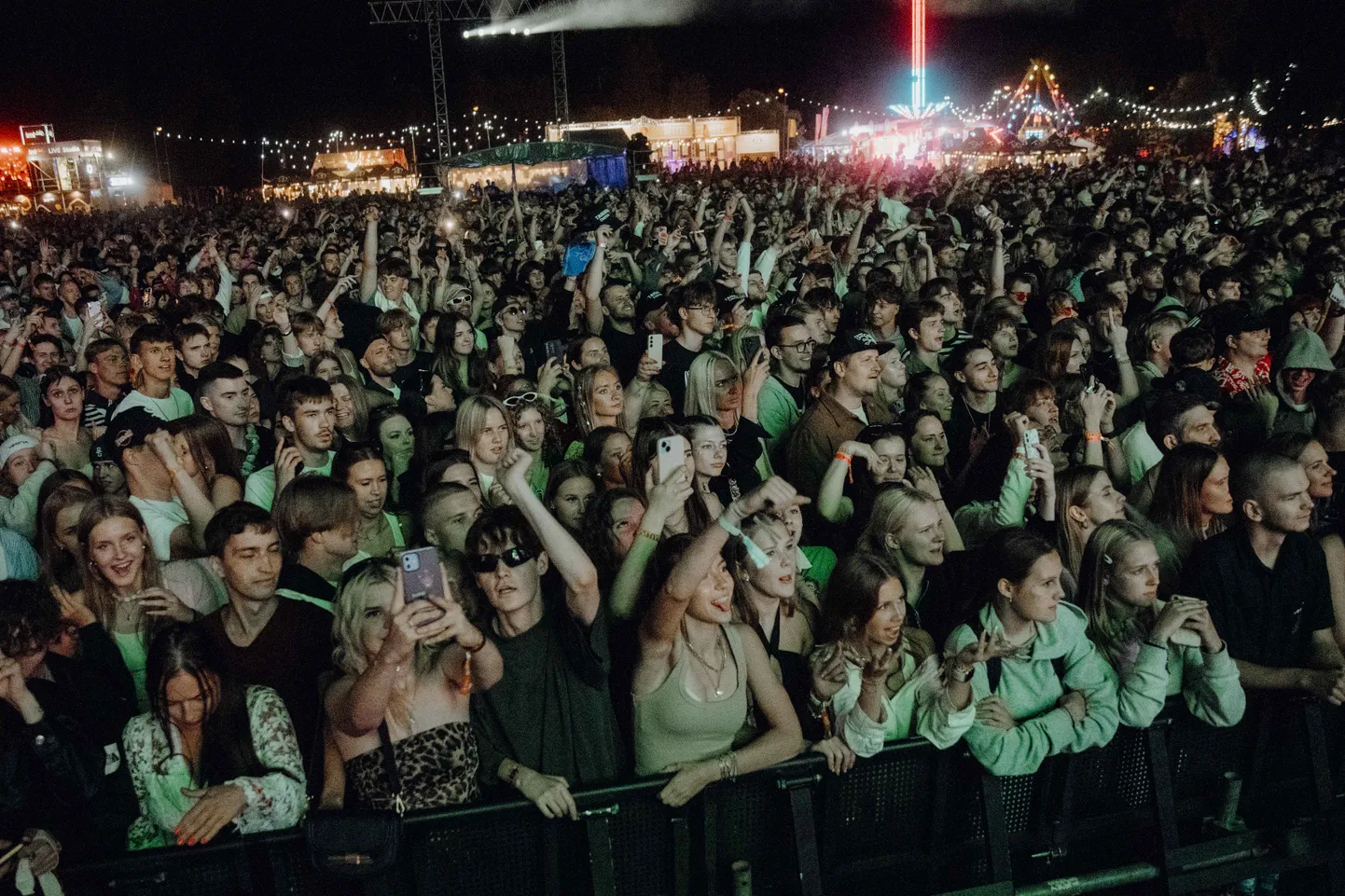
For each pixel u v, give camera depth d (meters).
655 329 7.67
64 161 45.59
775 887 3.24
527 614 3.28
